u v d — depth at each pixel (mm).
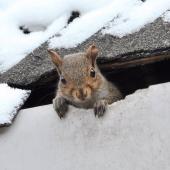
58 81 8500
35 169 7992
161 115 7320
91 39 8680
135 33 8227
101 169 7605
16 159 8102
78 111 7793
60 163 7863
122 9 9008
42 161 7969
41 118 8031
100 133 7637
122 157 7488
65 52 8797
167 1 8539
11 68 8906
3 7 12086
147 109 7402
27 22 10359
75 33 9016
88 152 7699
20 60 9391
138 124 7434
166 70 8633
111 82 9141
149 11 8477
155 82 9016
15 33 10266
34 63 8727
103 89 8406
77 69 8055
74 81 7961
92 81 8109
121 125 7520
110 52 8070
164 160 7270
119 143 7520
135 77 8984
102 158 7609
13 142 8133
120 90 9422
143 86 9211
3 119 7910
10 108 7957
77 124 7789
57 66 8273
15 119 8148
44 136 7984
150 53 7699
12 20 10516
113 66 8164
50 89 8719
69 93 7961
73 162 7785
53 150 7918
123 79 9086
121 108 7543
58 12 10188
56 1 10344
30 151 8047
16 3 11523
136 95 7477
